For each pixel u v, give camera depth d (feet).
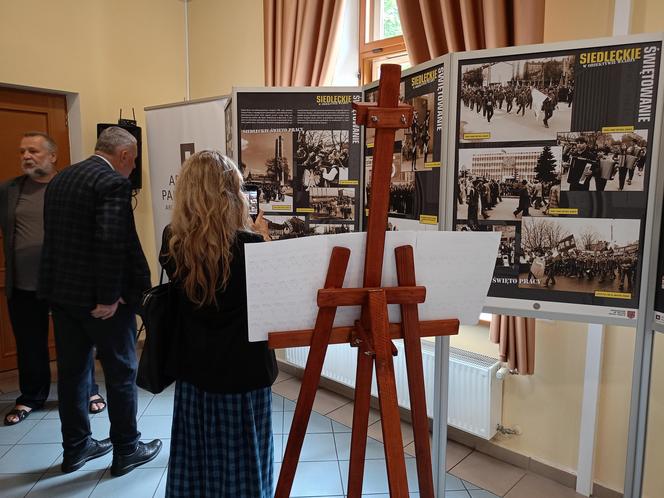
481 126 5.05
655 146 4.38
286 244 2.99
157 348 4.49
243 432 4.58
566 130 4.71
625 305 4.64
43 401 9.36
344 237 3.08
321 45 9.21
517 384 7.47
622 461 6.49
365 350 3.23
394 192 6.34
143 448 7.55
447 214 5.29
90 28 11.34
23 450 7.88
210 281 4.19
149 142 10.12
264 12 10.05
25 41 10.31
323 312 3.13
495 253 3.31
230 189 4.32
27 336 9.00
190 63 13.10
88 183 6.41
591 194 4.67
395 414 3.00
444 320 3.38
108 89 11.76
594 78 4.55
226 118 8.56
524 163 4.91
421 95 5.62
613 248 4.63
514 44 6.51
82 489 6.88
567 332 6.85
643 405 4.67
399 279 3.17
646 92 4.37
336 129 7.15
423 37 7.64
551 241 4.88
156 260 13.04
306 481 7.18
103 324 6.72
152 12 12.35
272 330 3.15
